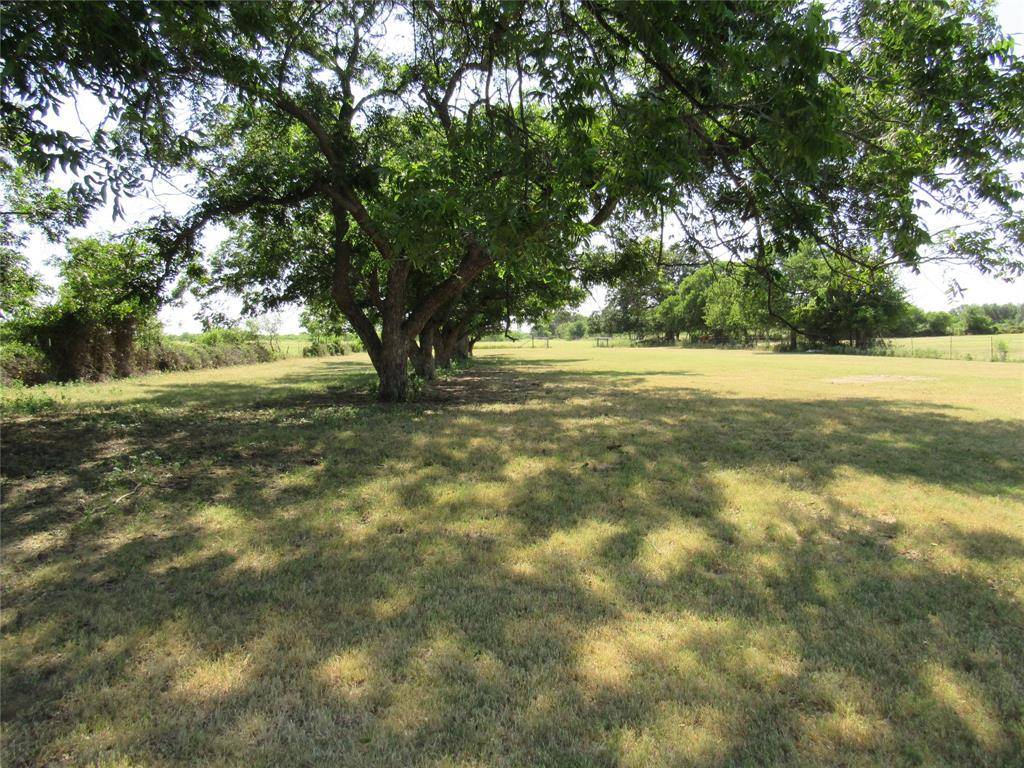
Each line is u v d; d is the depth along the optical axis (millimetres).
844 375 21672
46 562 4184
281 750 2311
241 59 6797
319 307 19766
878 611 3400
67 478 6434
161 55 4398
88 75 4570
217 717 2498
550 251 3945
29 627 3264
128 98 4852
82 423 10266
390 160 10656
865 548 4383
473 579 3836
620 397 14594
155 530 4809
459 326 25844
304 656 2941
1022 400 13297
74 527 4832
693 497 5684
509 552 4293
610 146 3961
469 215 3627
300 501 5574
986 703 2586
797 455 7492
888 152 3615
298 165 10805
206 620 3312
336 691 2678
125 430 9477
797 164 3387
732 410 11852
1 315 14922
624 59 3889
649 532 4707
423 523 4941
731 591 3664
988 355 36125
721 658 2918
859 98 3850
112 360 22641
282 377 23672
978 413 11250
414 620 3309
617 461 7207
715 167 4051
